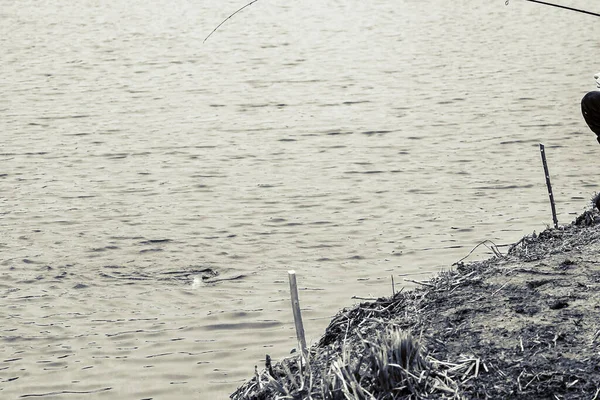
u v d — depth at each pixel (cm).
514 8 4988
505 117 2266
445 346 640
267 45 3778
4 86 2909
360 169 1809
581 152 1881
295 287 682
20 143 2100
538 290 717
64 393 907
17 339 1041
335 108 2456
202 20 4700
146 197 1648
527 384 580
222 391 891
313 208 1555
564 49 3497
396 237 1384
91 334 1048
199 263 1301
